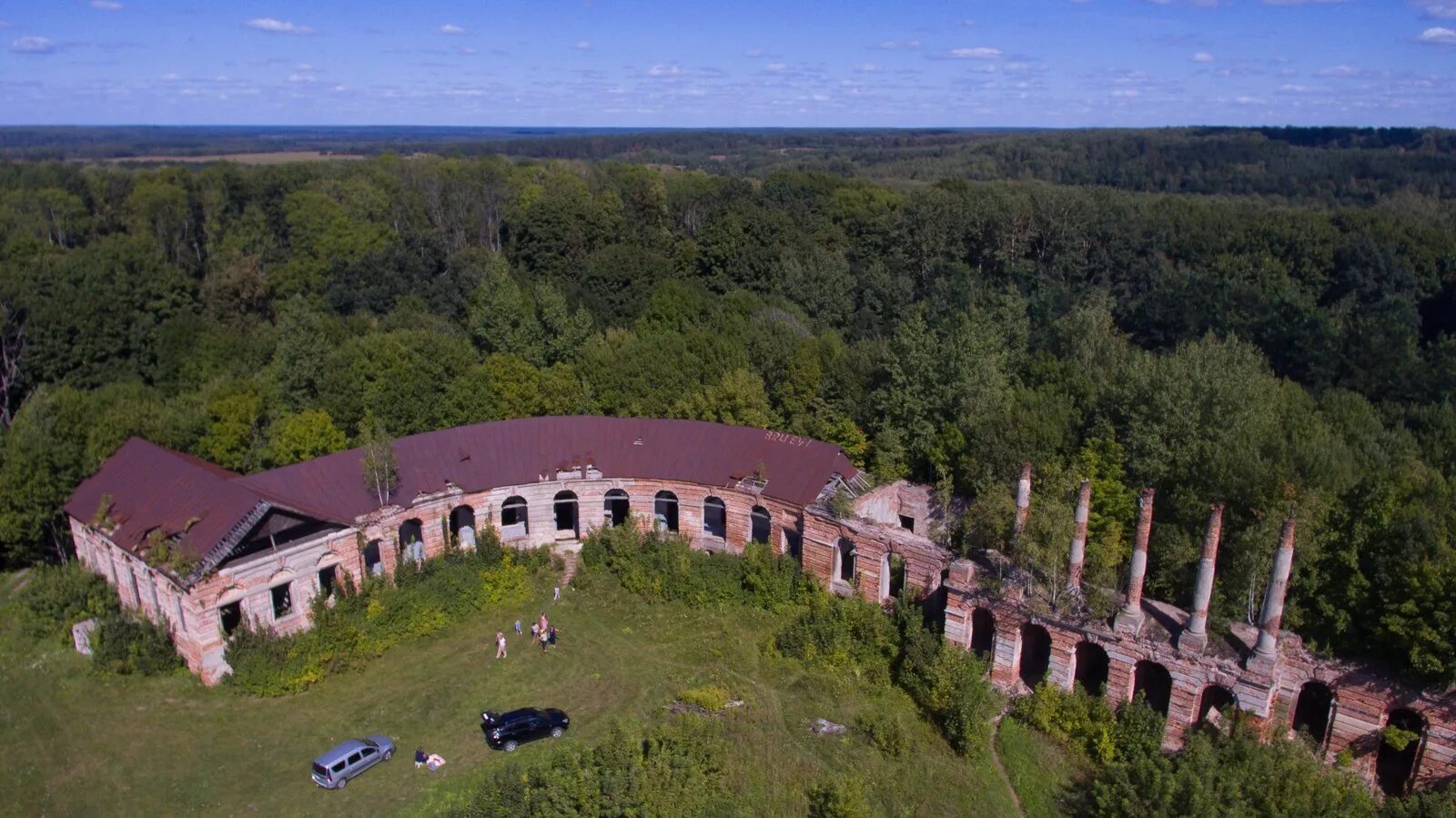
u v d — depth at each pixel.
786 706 43.19
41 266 85.56
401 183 141.25
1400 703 36.94
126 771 38.69
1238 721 37.62
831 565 51.12
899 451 60.88
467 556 52.50
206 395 65.56
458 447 55.72
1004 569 43.72
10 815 36.25
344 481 51.00
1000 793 38.06
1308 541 40.06
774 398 69.50
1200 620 38.03
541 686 44.84
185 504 46.44
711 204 140.88
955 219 114.06
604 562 55.06
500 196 137.25
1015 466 53.06
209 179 126.44
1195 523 46.38
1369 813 34.75
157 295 89.31
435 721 42.16
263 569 44.88
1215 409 51.28
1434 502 41.34
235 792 37.56
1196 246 107.88
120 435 57.47
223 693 43.53
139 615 47.34
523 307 81.88
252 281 99.38
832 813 34.91
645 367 69.56
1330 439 53.34
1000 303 84.12
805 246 112.75
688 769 36.00
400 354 68.12
